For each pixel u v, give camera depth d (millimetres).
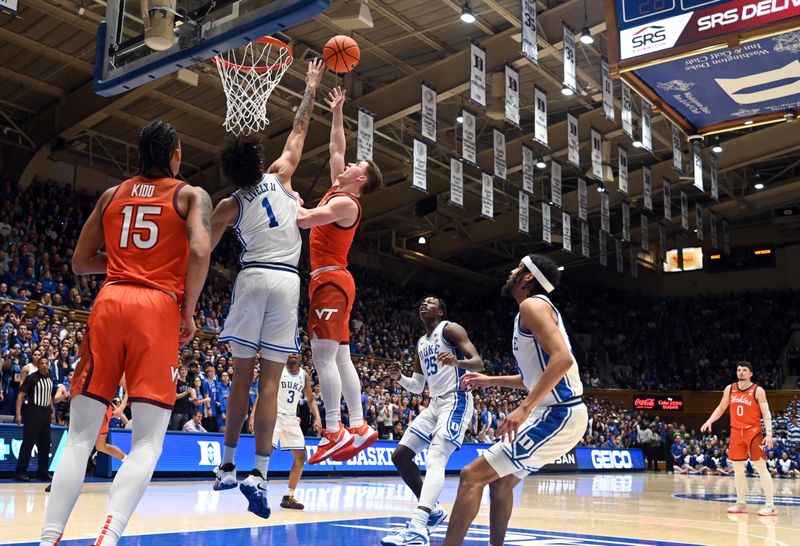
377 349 24766
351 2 15836
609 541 6121
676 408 32875
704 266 37125
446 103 21844
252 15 5594
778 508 10742
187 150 23125
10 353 12312
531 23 15008
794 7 7234
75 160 22766
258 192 4383
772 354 33594
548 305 4250
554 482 16375
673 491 14430
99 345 3410
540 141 18078
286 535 5902
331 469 14633
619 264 29531
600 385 33312
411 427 6227
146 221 3561
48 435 10695
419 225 30406
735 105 9320
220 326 19250
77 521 6270
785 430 25672
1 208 18688
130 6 6691
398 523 6941
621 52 8227
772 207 29766
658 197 28016
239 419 4363
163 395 3410
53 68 18547
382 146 23547
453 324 6176
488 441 19047
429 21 17906
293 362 8398
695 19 7785
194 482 11523
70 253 19438
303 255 26500
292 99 19844
